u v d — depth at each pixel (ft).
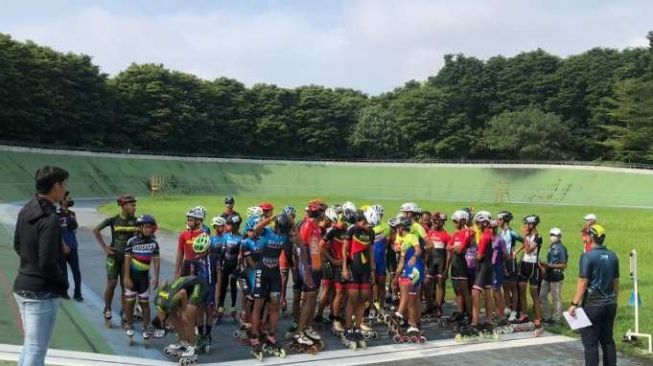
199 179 256.32
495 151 292.40
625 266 60.64
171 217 106.83
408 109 313.32
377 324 38.24
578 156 284.82
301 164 289.94
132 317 31.78
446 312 41.86
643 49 299.58
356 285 32.27
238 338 33.58
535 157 275.18
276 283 31.14
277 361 29.58
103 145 264.72
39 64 232.32
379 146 315.37
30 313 18.90
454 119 303.27
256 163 286.05
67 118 246.47
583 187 226.38
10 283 45.34
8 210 118.32
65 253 20.88
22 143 219.61
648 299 44.65
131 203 34.30
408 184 264.72
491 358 30.76
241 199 195.21
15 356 27.53
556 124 274.36
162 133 284.61
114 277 34.27
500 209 163.02
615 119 261.03
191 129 297.53
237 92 327.06
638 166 235.40
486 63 330.95
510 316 37.93
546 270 38.73
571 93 293.23
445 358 30.66
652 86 244.63
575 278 53.36
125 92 282.77
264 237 30.96
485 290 35.53
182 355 28.53
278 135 320.29
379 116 317.63
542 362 30.04
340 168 287.48
